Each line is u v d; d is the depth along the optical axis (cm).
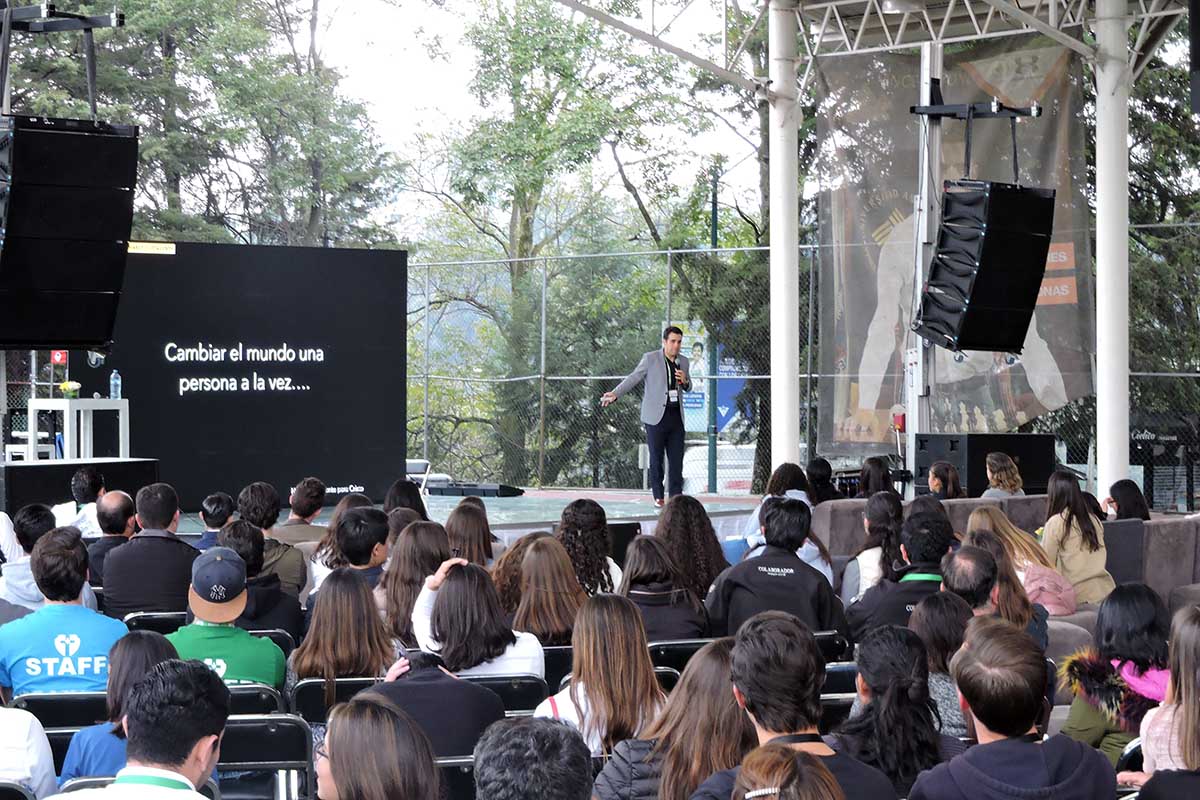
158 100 2534
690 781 304
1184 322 1981
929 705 311
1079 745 270
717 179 2495
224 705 240
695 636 527
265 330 1239
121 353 1197
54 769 363
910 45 1407
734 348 2058
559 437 1970
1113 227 1338
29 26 851
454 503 1334
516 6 2522
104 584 602
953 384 1452
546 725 199
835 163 1487
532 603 512
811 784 207
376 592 546
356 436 1271
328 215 2625
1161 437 1900
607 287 2083
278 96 2550
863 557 694
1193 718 301
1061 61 1423
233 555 449
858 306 1482
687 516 653
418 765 218
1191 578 962
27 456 1132
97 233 853
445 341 2078
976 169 1460
